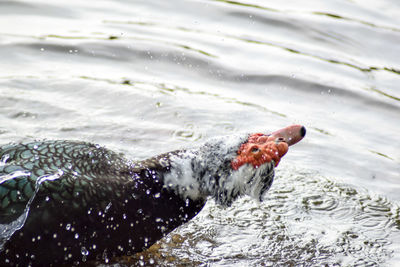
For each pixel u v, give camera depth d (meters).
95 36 19.55
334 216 12.81
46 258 9.85
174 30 20.62
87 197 9.78
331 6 23.97
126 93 16.88
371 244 11.94
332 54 20.17
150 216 10.41
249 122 16.11
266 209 12.93
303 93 17.94
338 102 17.62
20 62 17.72
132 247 10.61
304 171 14.38
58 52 18.48
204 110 16.48
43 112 15.47
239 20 21.98
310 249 11.67
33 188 9.59
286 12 22.92
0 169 9.86
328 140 15.74
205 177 10.59
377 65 19.73
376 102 17.67
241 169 10.52
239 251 11.50
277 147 10.73
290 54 19.91
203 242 11.73
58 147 10.68
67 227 9.70
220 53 19.44
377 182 14.12
